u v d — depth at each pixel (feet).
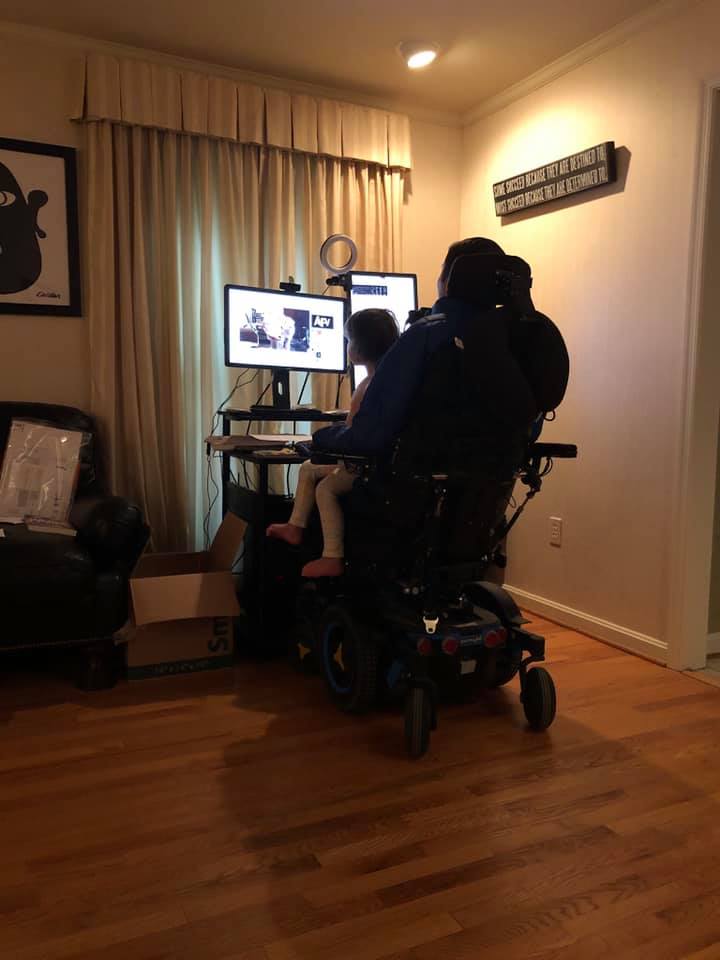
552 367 6.07
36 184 9.45
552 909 4.33
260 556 8.30
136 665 7.67
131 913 4.25
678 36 8.05
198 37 9.30
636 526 8.82
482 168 11.58
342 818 5.24
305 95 10.58
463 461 5.88
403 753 6.23
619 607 9.09
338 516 7.10
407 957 3.94
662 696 7.56
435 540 6.15
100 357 9.72
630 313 8.80
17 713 6.88
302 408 9.60
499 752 6.29
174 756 6.11
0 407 8.93
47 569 7.04
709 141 7.73
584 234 9.47
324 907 4.32
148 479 10.12
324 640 7.30
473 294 5.77
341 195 11.09
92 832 5.02
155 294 10.11
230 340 9.25
